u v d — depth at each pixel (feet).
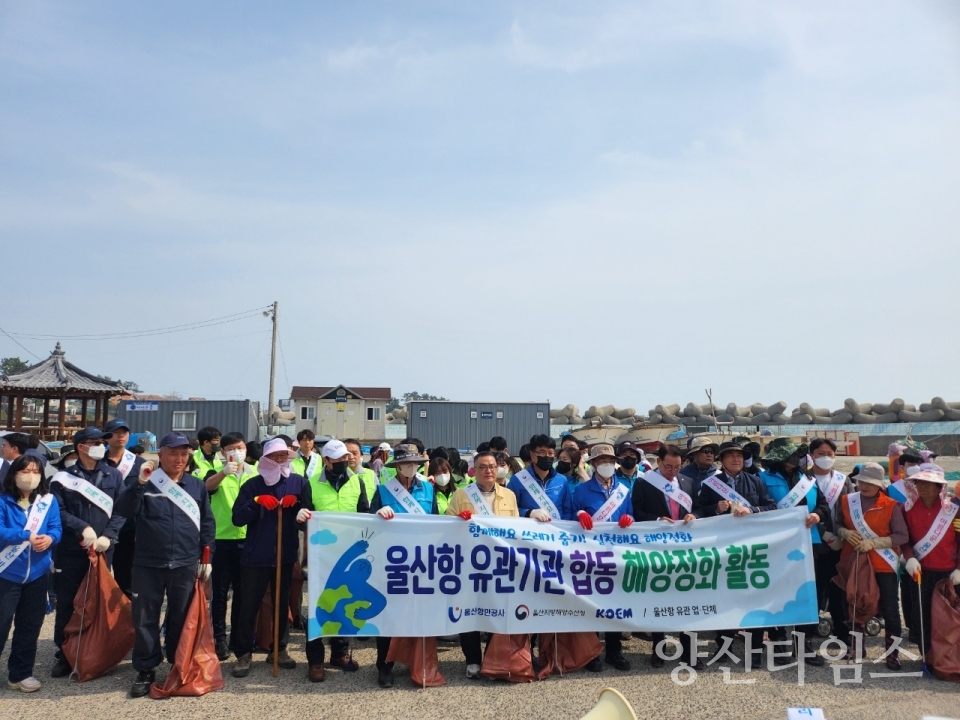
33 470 20.04
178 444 20.66
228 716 18.53
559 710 19.01
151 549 20.17
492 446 34.50
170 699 19.63
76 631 21.21
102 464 22.41
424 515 21.68
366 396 143.23
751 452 27.35
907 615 25.48
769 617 22.63
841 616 24.14
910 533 22.57
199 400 114.62
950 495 22.52
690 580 22.54
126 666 22.27
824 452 24.94
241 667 21.44
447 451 32.91
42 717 18.39
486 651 21.45
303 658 23.61
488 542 21.71
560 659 22.00
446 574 21.48
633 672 22.06
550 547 21.97
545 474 23.98
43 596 20.40
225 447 23.61
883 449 159.84
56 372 101.60
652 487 23.82
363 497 24.80
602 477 23.32
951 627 21.56
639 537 22.52
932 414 172.04
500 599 21.49
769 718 18.71
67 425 120.06
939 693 20.54
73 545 21.62
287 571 21.93
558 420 178.91
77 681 20.86
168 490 20.54
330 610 21.03
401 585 21.30
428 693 20.25
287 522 21.89
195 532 20.81
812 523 23.27
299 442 31.24
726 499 23.75
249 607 21.47
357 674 21.84
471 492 22.62
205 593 23.00
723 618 22.48
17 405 100.07
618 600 22.09
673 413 179.42
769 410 180.14
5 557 19.58
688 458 28.35
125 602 21.74
